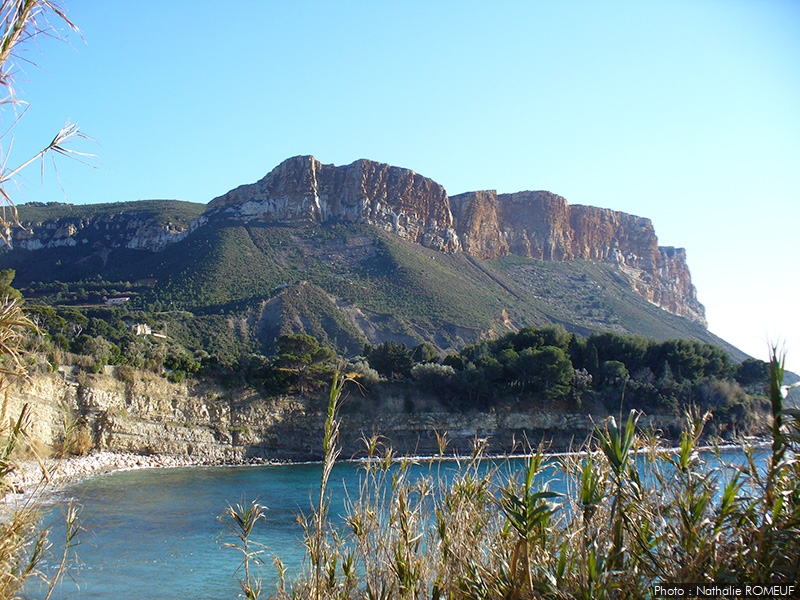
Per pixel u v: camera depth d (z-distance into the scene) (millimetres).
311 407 71625
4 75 4918
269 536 26656
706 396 56438
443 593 7328
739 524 5848
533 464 6430
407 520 7652
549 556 6613
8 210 5008
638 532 6062
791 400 5902
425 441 68438
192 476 51438
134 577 20625
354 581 7957
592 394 70500
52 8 4930
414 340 126625
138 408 62281
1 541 6480
